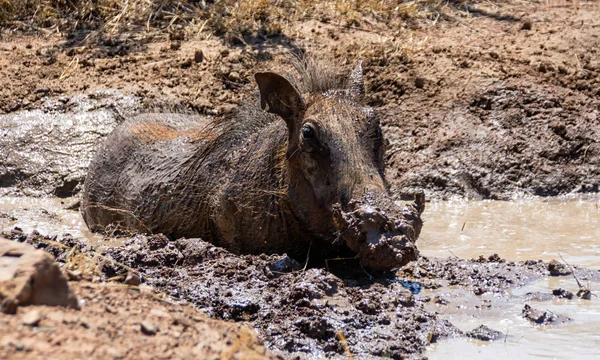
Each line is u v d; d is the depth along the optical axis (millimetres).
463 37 52531
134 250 25703
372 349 20234
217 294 22766
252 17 53094
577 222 34656
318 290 23000
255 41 51125
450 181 40719
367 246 23156
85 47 51594
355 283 24938
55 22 55000
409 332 21281
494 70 46781
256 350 15914
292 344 20500
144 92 46438
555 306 23609
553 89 45125
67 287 15336
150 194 31531
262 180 27734
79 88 47219
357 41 50688
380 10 55438
